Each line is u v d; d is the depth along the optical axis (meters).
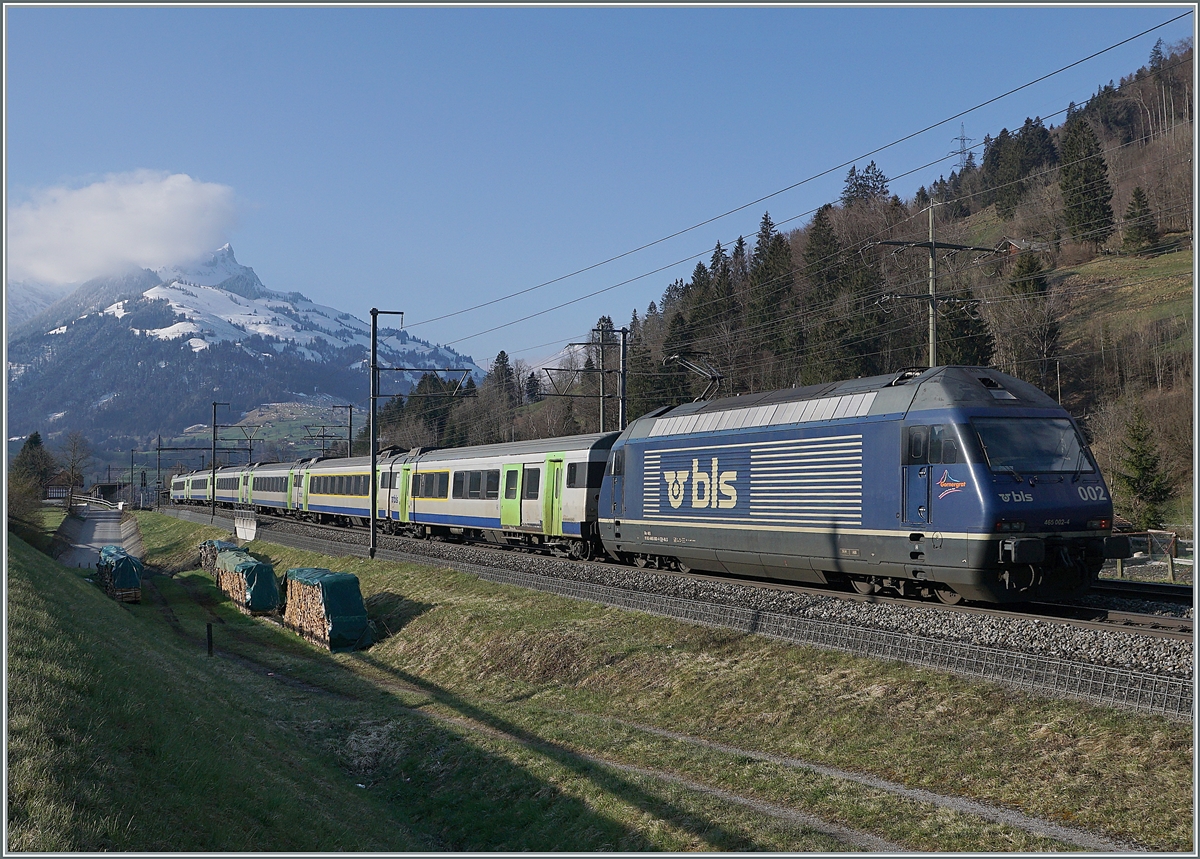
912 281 75.00
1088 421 58.81
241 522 58.34
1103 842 9.86
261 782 12.44
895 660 15.41
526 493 32.62
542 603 25.17
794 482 20.28
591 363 85.38
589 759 15.23
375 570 35.97
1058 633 14.58
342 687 23.81
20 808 8.23
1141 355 67.50
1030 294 69.38
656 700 17.55
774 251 95.62
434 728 18.27
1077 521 16.80
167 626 34.41
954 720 13.27
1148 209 94.88
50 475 136.62
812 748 13.94
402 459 44.44
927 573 17.36
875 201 116.38
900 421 17.92
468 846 13.45
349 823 12.69
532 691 20.33
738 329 87.81
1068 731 12.07
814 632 17.00
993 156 155.12
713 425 23.14
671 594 22.36
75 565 64.25
